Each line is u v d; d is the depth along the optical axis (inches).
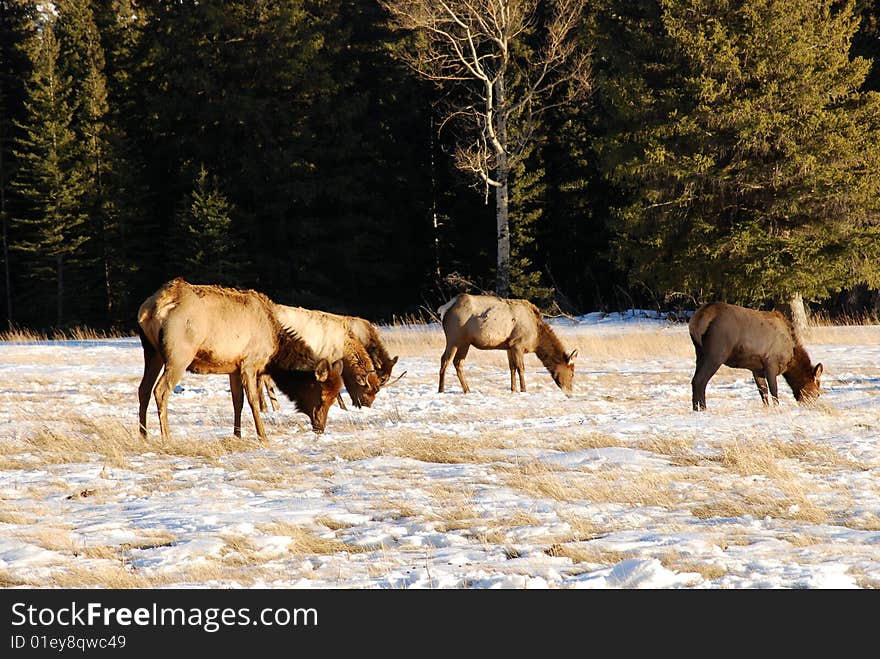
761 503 844.6
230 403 1791.3
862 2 4136.3
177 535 753.6
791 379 1636.3
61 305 5502.0
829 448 1107.9
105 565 665.6
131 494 929.5
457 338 1939.0
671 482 947.3
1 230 5748.0
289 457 1136.2
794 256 3373.5
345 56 5708.7
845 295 4702.3
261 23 5541.3
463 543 720.3
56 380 2256.4
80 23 5885.8
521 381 1973.4
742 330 1565.0
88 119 5689.0
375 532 753.6
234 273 5310.0
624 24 3937.0
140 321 1235.2
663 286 3779.5
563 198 5290.4
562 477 973.2
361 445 1208.8
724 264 3511.3
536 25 5108.3
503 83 4335.6
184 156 5748.0
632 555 673.0
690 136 3516.2
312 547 713.0
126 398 1884.8
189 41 5526.6
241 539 725.9
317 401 1347.2
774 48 3383.4
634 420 1418.6
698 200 3636.8
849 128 3334.2
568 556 676.1
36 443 1244.5
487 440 1218.0
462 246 5546.3
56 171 5408.5
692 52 3496.6
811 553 674.2
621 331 3614.7
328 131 5629.9
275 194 5556.1
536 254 5452.8
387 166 5664.4
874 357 2556.6
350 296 5738.2
